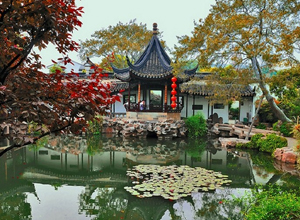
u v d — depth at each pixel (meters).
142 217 7.40
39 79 3.60
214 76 16.30
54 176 11.56
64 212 7.62
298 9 12.38
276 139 15.87
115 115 25.62
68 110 3.56
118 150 17.22
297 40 12.44
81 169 12.76
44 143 19.59
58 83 3.70
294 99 21.11
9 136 2.99
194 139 21.44
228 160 14.55
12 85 3.29
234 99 17.56
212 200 8.42
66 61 3.79
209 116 26.75
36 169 12.77
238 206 7.88
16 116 3.07
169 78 22.28
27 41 3.26
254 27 13.88
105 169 12.67
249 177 11.30
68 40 3.51
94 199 8.75
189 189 9.18
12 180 10.95
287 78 14.84
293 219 5.08
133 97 27.45
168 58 24.98
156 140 20.73
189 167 12.38
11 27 3.15
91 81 3.68
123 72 24.97
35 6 2.89
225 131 22.62
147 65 23.84
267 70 15.49
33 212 7.58
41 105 3.03
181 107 24.31
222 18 14.75
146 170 11.76
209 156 15.52
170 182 9.91
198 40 15.13
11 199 8.70
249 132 18.36
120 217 7.37
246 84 14.77
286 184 10.37
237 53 14.23
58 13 3.18
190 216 7.37
